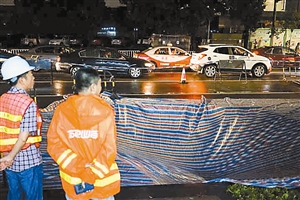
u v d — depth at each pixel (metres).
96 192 2.76
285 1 34.28
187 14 28.64
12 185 3.27
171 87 14.49
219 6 28.62
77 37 40.88
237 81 16.47
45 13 40.44
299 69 21.28
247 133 4.45
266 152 4.43
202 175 4.23
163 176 4.21
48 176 4.09
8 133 3.09
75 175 2.65
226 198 4.36
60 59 16.69
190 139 4.44
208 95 13.02
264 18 33.97
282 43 30.02
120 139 4.30
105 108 2.69
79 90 2.77
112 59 16.44
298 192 4.31
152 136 4.38
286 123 4.46
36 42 36.88
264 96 13.06
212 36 30.53
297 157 4.34
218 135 4.47
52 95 12.30
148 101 4.53
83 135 2.64
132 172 4.18
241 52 17.61
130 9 30.28
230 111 4.47
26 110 3.03
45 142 4.06
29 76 3.19
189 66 18.17
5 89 11.97
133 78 16.59
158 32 30.72
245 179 4.10
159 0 28.64
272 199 4.23
